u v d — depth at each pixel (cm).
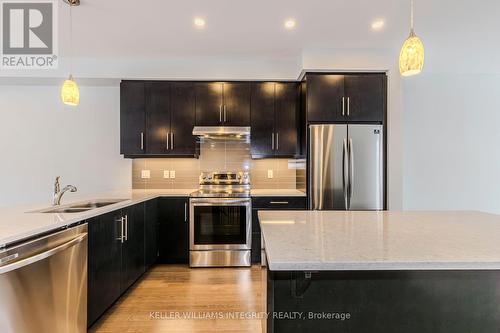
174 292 266
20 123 395
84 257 185
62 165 398
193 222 338
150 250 313
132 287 278
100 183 400
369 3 243
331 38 311
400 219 171
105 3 240
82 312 183
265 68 368
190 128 371
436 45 329
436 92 435
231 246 338
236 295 260
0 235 133
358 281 118
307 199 341
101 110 399
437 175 436
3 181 393
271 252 105
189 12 256
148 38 307
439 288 118
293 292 118
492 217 180
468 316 118
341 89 344
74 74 358
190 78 367
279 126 373
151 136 370
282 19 270
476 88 435
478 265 95
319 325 119
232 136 381
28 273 143
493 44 326
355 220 167
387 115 344
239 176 400
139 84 370
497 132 436
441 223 159
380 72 344
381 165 337
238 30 291
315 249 109
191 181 404
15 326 138
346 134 335
